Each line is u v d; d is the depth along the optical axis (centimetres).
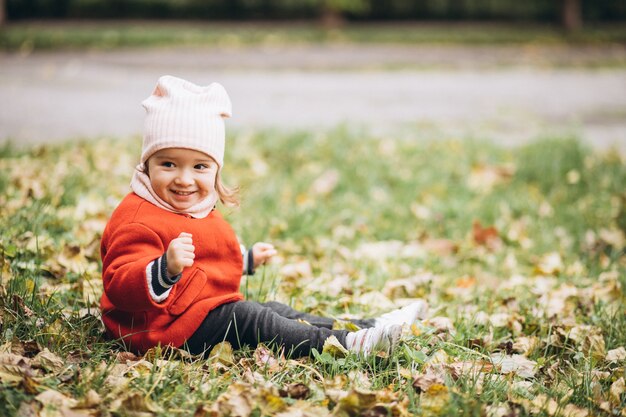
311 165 717
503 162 755
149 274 277
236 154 722
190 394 263
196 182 300
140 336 296
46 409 238
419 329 329
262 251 347
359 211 609
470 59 1633
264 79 1302
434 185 681
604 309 390
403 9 2302
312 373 292
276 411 254
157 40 1672
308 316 333
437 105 1110
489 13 2327
